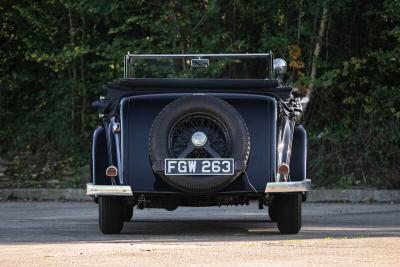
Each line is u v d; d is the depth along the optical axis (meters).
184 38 40.91
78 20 42.59
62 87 42.75
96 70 43.06
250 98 21.67
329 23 40.88
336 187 37.78
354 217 28.19
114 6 40.47
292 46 40.31
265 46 40.22
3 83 43.53
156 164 21.06
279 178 21.44
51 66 41.53
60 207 32.78
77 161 41.28
